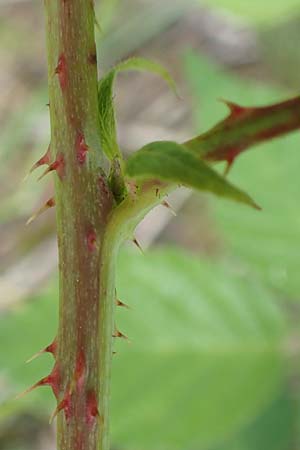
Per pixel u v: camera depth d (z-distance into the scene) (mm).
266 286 340
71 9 208
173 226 629
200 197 627
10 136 615
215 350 333
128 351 333
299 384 423
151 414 326
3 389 408
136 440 323
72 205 212
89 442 217
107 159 212
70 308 215
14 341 329
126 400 328
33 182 580
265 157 354
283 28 707
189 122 688
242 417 327
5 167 629
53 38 210
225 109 385
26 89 748
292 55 706
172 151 183
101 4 612
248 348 334
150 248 591
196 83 391
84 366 215
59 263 215
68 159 211
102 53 673
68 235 213
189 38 768
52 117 212
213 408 328
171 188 204
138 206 206
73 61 209
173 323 336
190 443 323
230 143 195
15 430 544
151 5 694
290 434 409
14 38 760
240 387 329
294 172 351
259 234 347
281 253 344
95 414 215
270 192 351
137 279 340
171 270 339
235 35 752
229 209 349
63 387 217
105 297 214
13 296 565
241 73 725
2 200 619
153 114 705
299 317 366
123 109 713
